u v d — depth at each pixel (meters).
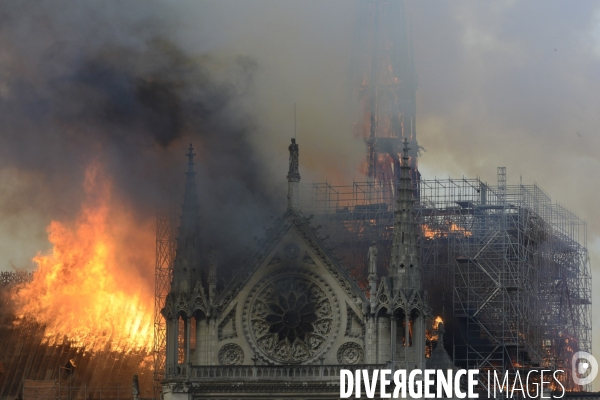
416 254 156.38
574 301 198.62
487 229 184.88
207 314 158.25
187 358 157.00
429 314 157.00
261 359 157.50
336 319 156.88
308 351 157.12
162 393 158.75
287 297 158.50
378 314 155.12
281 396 155.38
